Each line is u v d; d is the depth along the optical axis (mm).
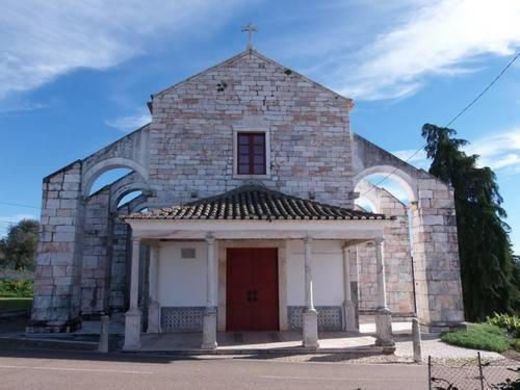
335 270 17000
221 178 17484
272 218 14039
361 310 23109
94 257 22844
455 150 26141
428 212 17781
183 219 13977
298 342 14133
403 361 12383
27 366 10469
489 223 25078
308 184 17688
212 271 13867
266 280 16750
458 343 14773
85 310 22281
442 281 17312
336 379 9656
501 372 10898
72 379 8992
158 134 17609
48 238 16844
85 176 17547
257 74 18312
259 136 18062
